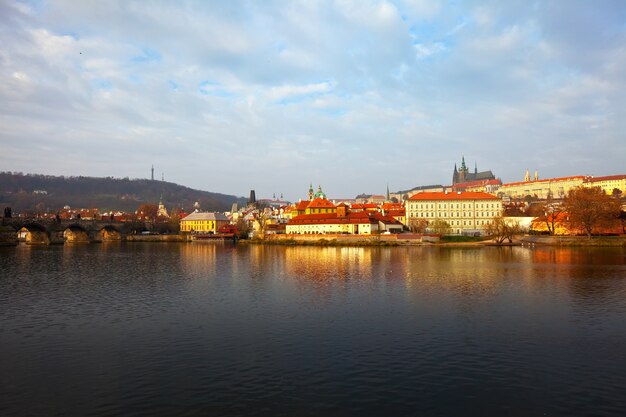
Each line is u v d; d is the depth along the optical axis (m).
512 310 71.19
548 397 39.19
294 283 100.00
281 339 55.69
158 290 91.19
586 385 41.66
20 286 96.56
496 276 108.94
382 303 76.94
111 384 42.06
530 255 167.38
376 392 40.22
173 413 36.38
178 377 43.69
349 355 49.75
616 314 68.38
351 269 125.56
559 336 56.81
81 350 51.91
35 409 37.06
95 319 66.25
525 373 44.53
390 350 51.38
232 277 110.88
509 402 38.25
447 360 48.19
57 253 195.88
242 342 54.62
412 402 38.25
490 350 51.38
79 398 39.12
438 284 97.19
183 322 64.31
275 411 36.69
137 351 51.44
